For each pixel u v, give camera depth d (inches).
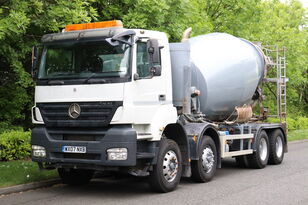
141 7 510.3
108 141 319.6
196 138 387.9
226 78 450.6
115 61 325.7
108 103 320.5
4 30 394.6
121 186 389.7
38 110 348.5
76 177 391.2
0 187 345.1
